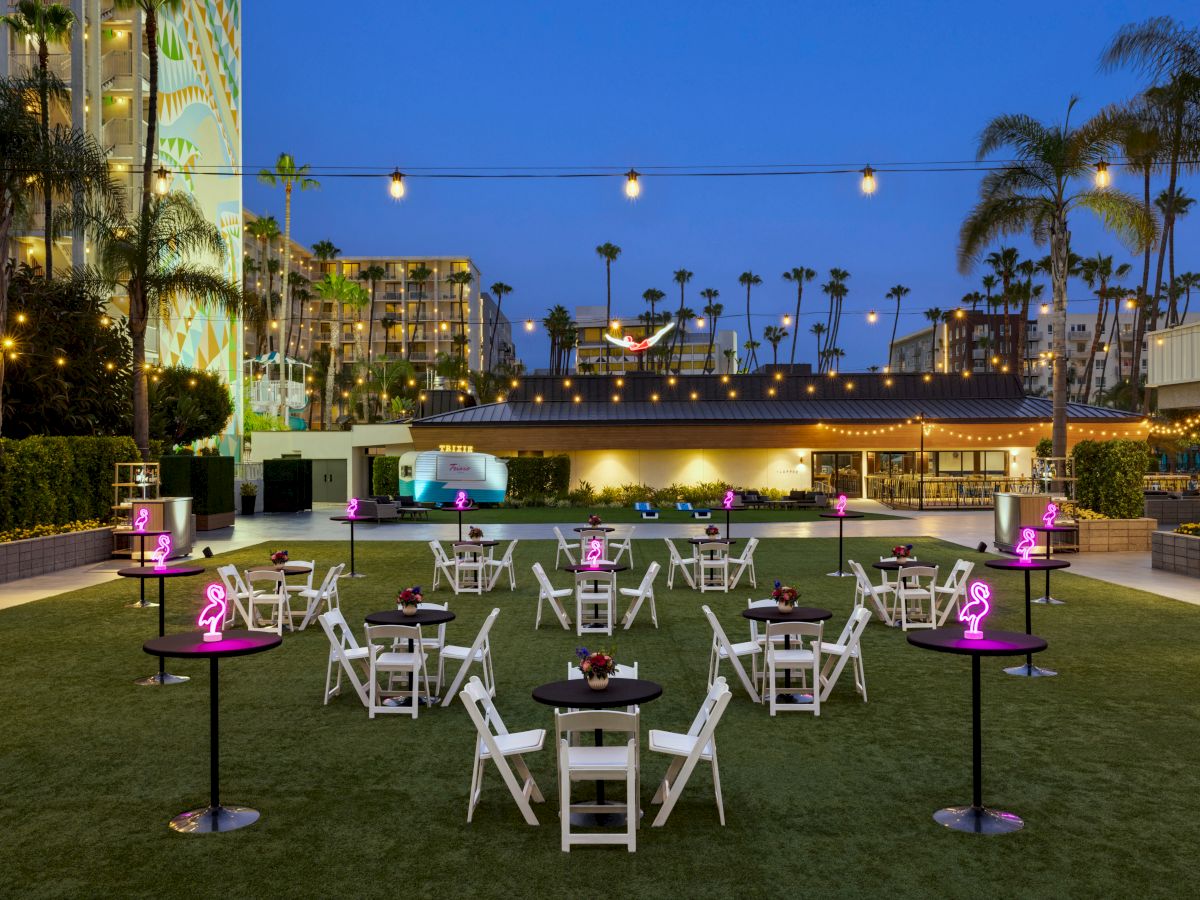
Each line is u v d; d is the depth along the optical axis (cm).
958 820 623
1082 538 2327
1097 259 8550
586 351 13038
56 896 520
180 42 4734
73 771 739
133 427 2966
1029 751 781
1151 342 3000
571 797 688
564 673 1088
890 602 1597
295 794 686
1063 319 2656
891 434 4825
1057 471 2539
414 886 531
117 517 2333
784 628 904
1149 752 778
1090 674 1066
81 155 2450
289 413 6962
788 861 564
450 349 12206
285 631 1359
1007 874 543
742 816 640
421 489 4178
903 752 780
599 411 5006
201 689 1011
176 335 4650
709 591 1775
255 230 8581
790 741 816
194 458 3166
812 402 5122
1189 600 1605
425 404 5425
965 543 2666
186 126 4812
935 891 521
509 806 664
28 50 3966
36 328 2842
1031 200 2695
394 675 999
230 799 676
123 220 2659
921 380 5209
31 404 2842
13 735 839
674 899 513
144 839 602
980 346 12331
